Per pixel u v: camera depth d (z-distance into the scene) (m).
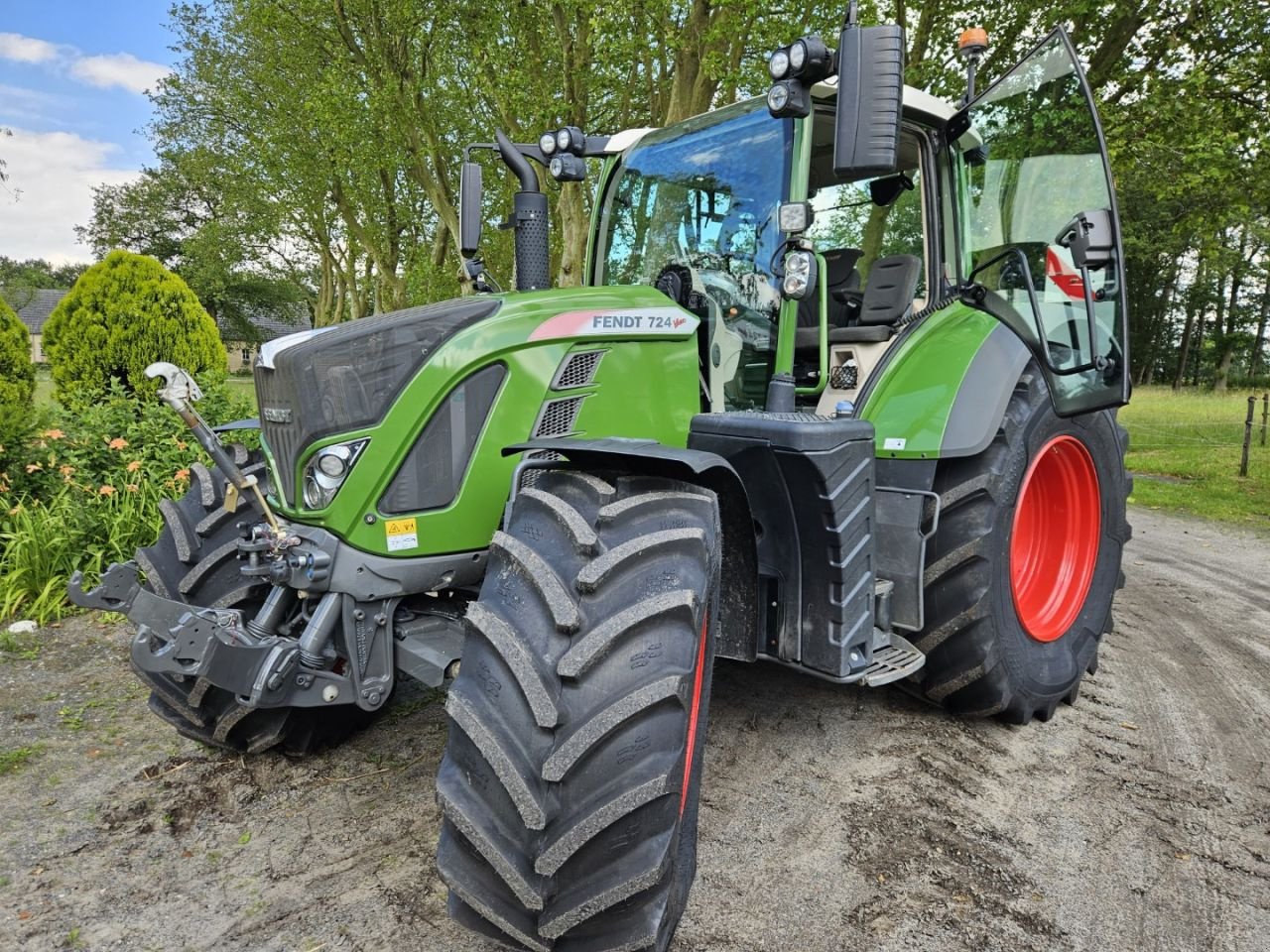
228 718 2.72
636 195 3.49
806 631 2.54
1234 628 4.71
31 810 2.67
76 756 3.03
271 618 2.43
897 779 2.93
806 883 2.34
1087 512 3.72
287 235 24.47
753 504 2.59
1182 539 7.14
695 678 1.82
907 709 3.52
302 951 2.05
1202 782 2.96
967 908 2.25
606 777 1.67
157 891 2.29
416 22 11.22
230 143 21.52
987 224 3.48
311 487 2.32
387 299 20.28
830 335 3.38
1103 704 3.65
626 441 2.11
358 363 2.30
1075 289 2.98
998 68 9.46
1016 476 3.19
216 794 2.77
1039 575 3.69
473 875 1.74
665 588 1.80
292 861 2.42
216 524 2.82
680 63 8.76
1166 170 10.09
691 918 2.18
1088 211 2.77
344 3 12.48
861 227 3.78
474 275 3.38
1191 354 40.41
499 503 2.46
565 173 3.64
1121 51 9.50
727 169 3.09
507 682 1.74
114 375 8.23
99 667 3.84
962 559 3.10
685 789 1.87
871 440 2.57
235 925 2.15
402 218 17.23
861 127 2.23
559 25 9.41
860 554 2.52
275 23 13.33
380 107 12.12
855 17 2.28
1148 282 35.78
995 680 3.18
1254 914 2.25
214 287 27.70
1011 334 3.36
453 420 2.39
